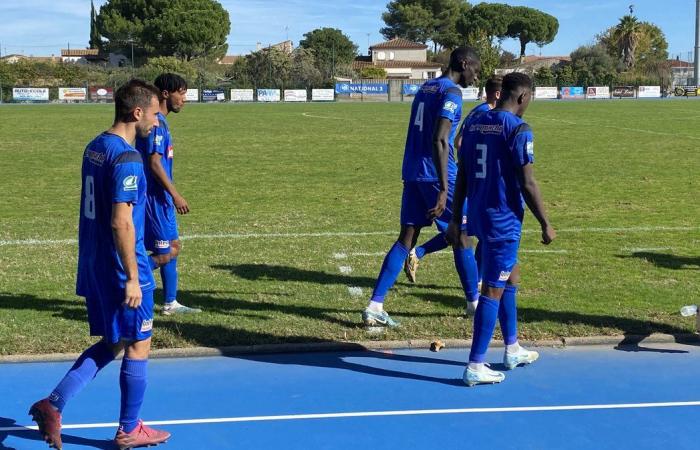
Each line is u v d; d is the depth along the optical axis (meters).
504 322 5.39
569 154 20.56
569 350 5.87
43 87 58.09
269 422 4.55
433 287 7.60
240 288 7.48
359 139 25.73
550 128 30.27
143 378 4.20
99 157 3.97
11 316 6.43
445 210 6.42
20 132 28.05
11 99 57.31
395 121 35.44
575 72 76.00
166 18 79.56
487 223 5.02
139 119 4.11
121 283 4.02
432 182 6.16
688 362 5.59
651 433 4.41
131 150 3.96
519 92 5.05
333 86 65.44
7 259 8.59
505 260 5.03
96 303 4.18
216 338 5.93
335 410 4.73
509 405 4.81
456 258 6.47
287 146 23.16
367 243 9.55
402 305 6.95
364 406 4.79
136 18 81.69
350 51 97.81
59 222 10.96
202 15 80.69
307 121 35.53
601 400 4.89
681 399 4.91
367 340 5.98
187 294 7.25
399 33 106.19
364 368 5.48
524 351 5.48
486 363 5.59
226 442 4.29
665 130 28.98
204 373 5.35
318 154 20.83
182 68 66.50
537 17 104.81
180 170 17.39
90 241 4.07
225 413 4.68
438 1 105.12
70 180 15.66
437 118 5.86
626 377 5.29
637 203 12.69
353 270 8.23
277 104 56.56
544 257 8.79
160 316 6.52
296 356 5.73
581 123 33.19
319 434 4.39
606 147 22.42
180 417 4.62
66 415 4.66
